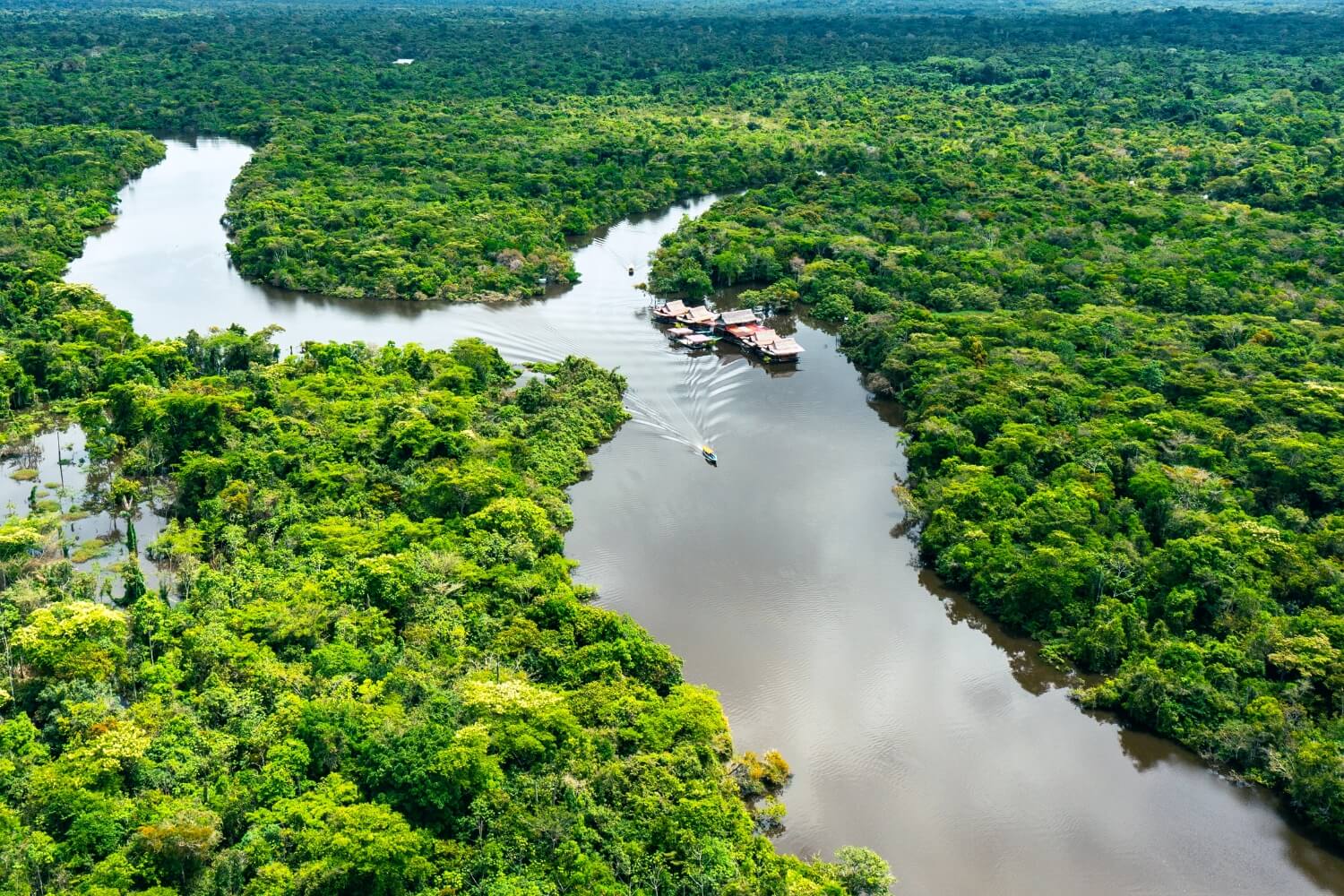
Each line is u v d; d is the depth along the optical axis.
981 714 108.94
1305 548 122.69
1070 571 119.75
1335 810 93.12
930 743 104.88
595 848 84.06
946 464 143.25
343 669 100.69
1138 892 89.56
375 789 87.56
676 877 81.94
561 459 148.75
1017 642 120.00
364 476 137.12
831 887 81.12
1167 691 106.19
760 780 97.56
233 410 150.25
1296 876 91.88
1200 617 117.06
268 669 99.69
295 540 122.81
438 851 82.69
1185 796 99.62
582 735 94.19
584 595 121.31
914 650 117.69
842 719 107.12
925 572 131.62
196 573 115.19
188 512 135.38
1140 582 119.75
